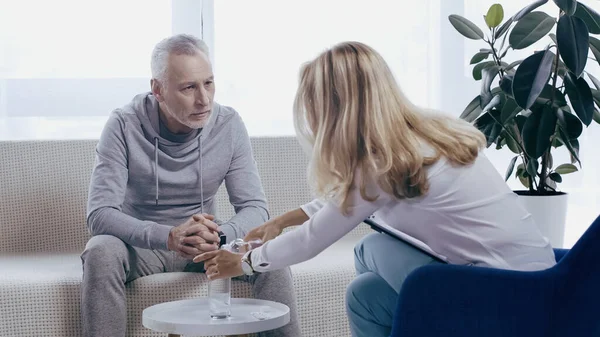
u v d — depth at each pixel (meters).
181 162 2.61
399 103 1.83
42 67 3.50
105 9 3.55
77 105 3.54
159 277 2.46
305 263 2.65
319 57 1.86
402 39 3.81
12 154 3.02
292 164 3.19
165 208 2.64
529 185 3.24
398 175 1.76
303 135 1.90
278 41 3.73
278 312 2.06
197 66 2.46
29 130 3.49
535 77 2.91
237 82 3.71
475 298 1.69
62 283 2.42
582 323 1.68
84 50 3.54
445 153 1.80
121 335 2.27
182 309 2.12
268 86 3.74
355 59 1.82
